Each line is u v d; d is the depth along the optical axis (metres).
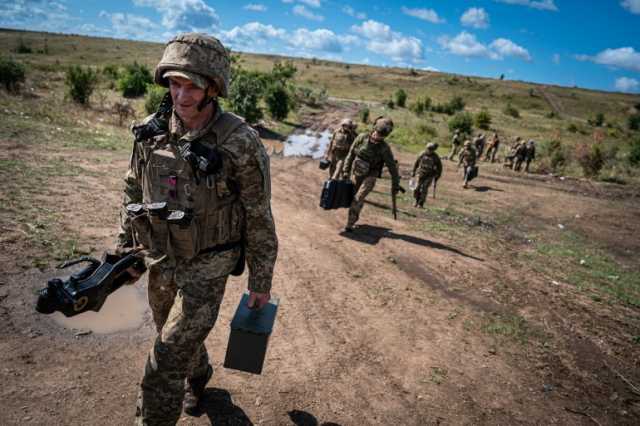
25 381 2.46
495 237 8.41
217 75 1.65
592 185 18.09
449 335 3.99
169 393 1.76
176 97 1.67
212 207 1.75
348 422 2.63
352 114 39.22
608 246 9.49
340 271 5.11
